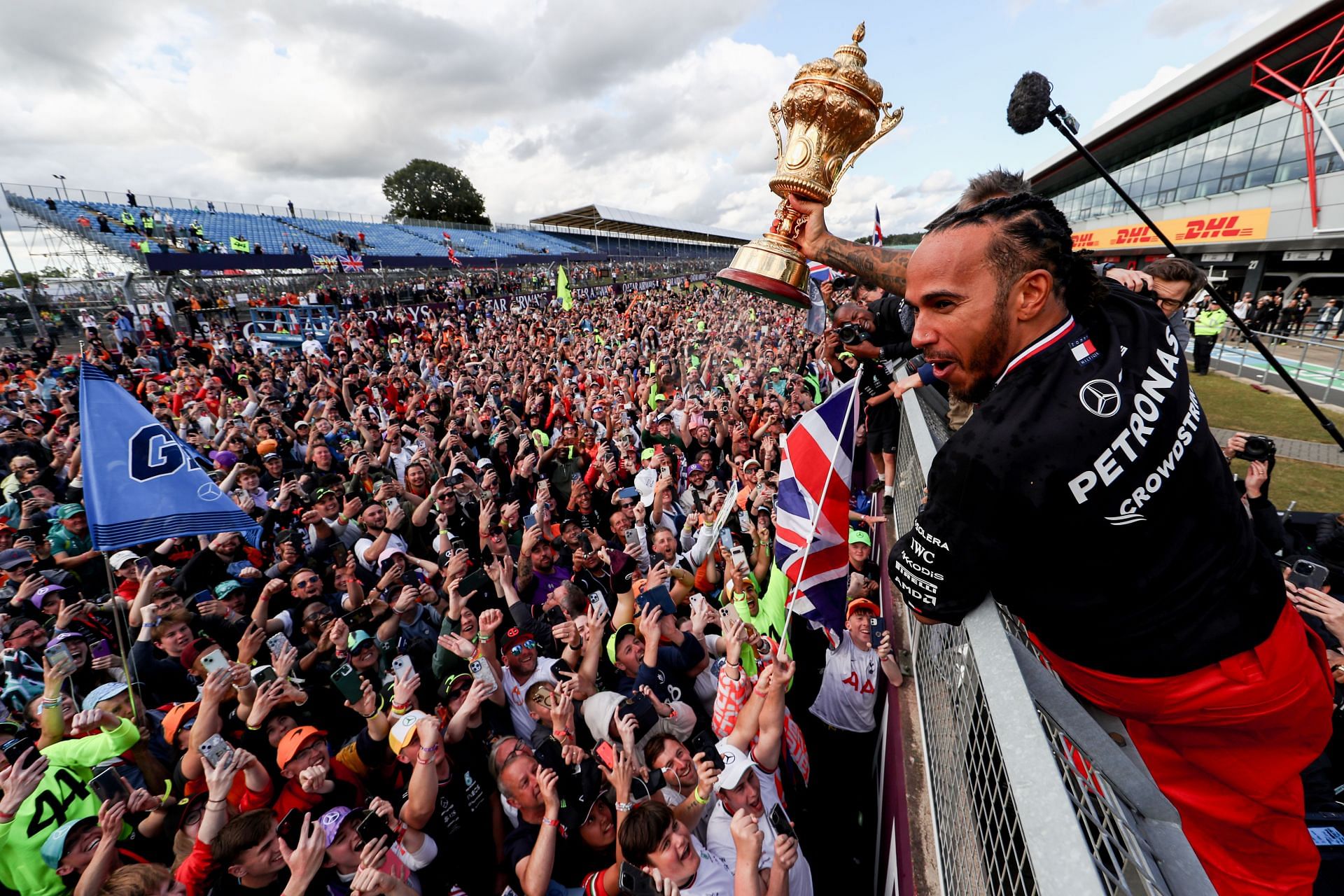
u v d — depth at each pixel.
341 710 4.43
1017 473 0.86
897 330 3.55
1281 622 0.98
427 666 4.94
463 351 20.23
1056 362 0.91
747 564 4.96
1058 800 0.82
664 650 4.31
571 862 3.37
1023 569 0.94
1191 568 0.91
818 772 4.06
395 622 5.12
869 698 3.92
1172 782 1.10
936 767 2.00
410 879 3.13
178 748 3.96
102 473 4.51
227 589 5.58
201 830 3.01
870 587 4.58
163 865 3.41
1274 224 22.16
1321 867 2.17
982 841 1.37
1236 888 1.10
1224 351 15.70
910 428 2.77
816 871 3.70
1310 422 9.88
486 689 3.73
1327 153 19.94
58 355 22.62
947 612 1.01
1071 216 41.03
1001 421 0.89
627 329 24.92
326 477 8.41
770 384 13.07
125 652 4.38
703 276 61.31
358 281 35.66
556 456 9.29
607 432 10.57
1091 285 0.94
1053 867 0.77
